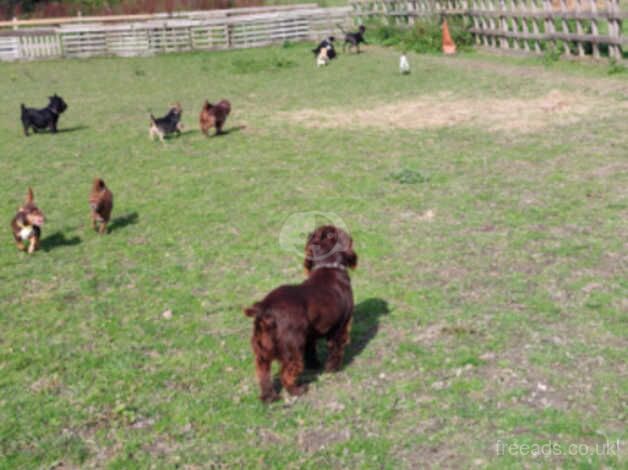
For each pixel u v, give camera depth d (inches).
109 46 639.8
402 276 181.9
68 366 147.6
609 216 205.9
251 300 174.4
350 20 664.4
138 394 135.7
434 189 237.0
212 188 253.8
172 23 634.8
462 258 189.6
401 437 117.9
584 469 106.4
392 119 334.6
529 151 267.4
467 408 124.2
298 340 122.7
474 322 155.3
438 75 430.9
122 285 189.2
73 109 409.4
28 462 116.8
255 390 135.0
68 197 254.7
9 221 234.2
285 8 722.2
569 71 398.3
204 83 473.4
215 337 156.9
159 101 419.8
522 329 150.7
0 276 196.5
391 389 131.6
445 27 512.1
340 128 326.0
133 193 254.5
